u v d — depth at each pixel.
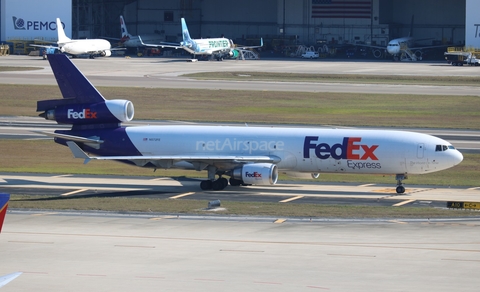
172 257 143.00
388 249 149.25
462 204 197.00
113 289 121.00
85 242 155.75
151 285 123.25
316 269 133.88
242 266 136.00
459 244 153.50
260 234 164.38
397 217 184.38
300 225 175.12
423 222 178.62
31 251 147.50
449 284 123.94
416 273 131.00
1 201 99.06
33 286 122.75
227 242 156.00
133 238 159.88
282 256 143.62
